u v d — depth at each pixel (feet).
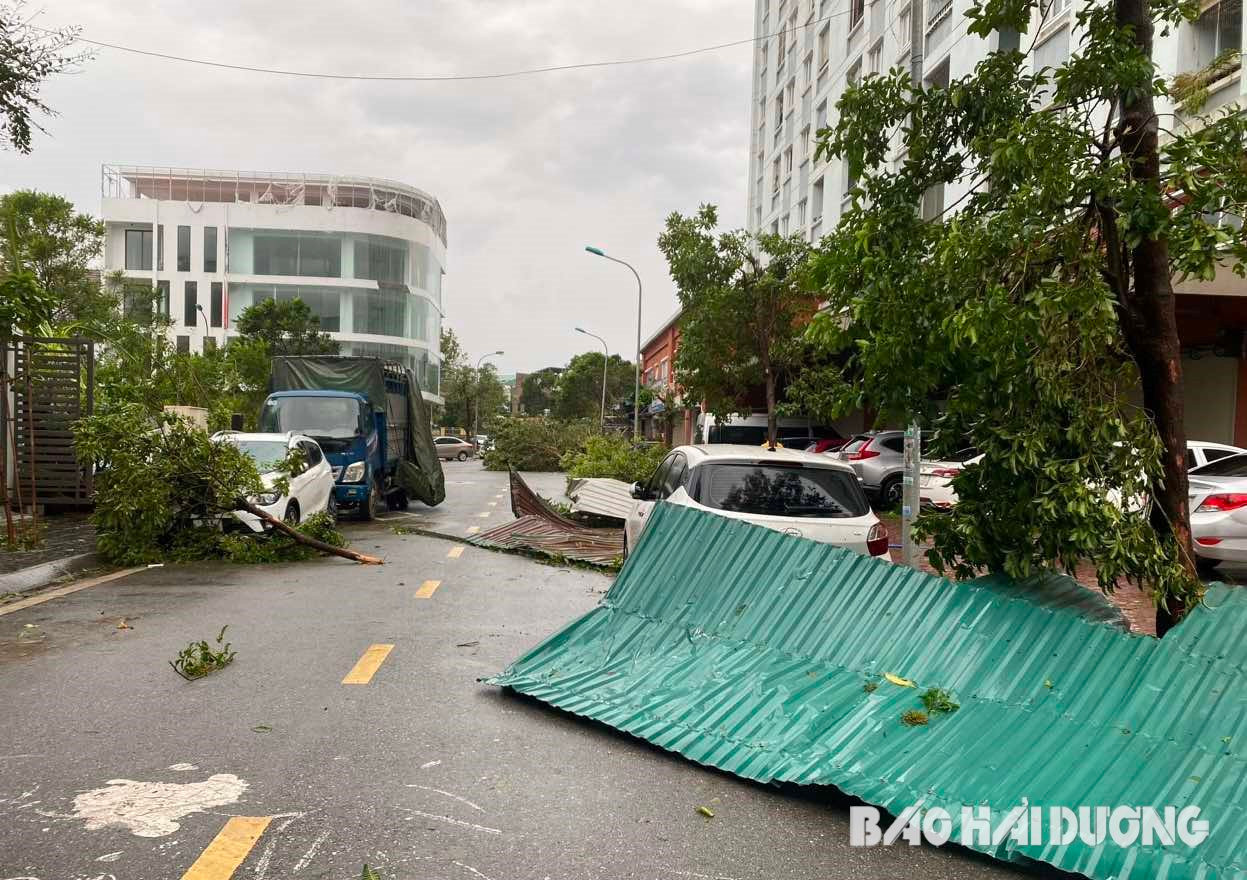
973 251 15.65
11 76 38.11
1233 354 58.85
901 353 16.51
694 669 17.92
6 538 40.32
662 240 72.28
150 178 230.07
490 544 45.80
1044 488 15.74
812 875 11.80
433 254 253.03
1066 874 11.78
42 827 12.64
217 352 128.57
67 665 21.59
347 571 37.42
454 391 313.53
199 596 31.01
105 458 38.40
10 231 81.71
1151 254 16.62
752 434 86.02
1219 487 33.96
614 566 38.70
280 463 43.83
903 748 14.14
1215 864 10.79
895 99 19.10
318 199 237.25
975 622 15.71
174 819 12.95
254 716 17.75
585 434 147.13
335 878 11.35
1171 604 16.51
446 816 13.28
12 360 50.44
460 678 20.79
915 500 30.45
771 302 68.95
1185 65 50.75
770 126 145.69
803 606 17.98
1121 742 12.89
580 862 11.94
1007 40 65.98
